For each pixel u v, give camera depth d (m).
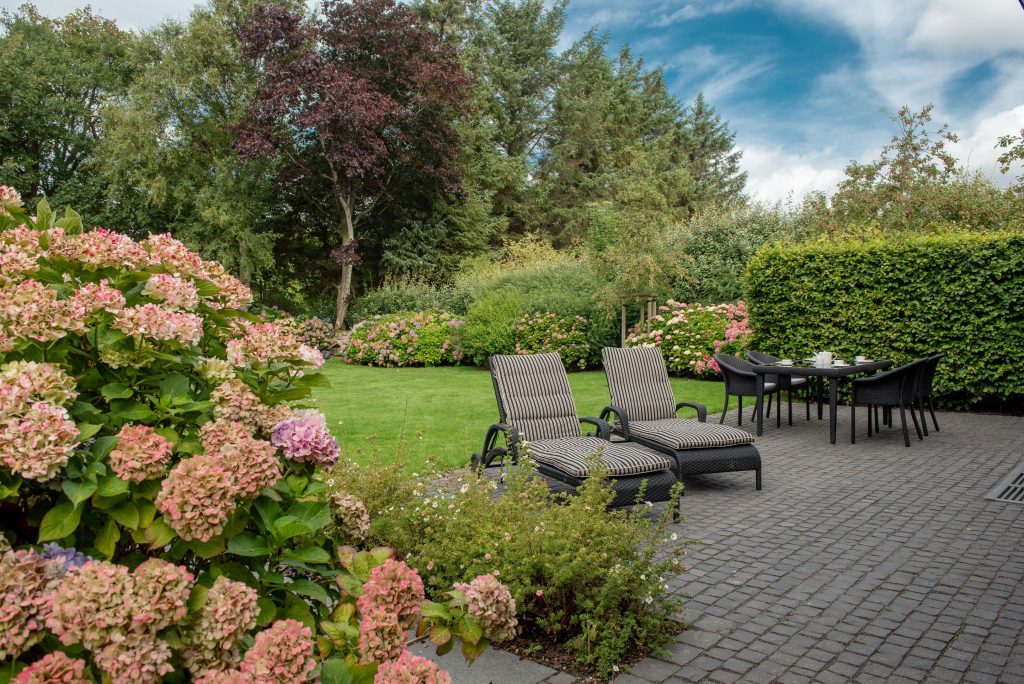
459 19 31.50
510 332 16.19
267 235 24.92
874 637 3.44
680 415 10.35
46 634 1.50
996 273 9.68
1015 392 9.79
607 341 16.25
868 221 15.77
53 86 27.91
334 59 24.19
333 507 2.22
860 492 6.20
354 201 25.44
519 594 3.29
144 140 23.41
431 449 7.59
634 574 3.37
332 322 24.16
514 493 4.09
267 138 22.39
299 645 1.59
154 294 2.05
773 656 3.25
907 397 8.22
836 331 11.14
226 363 2.15
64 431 1.60
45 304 1.79
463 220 28.02
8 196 2.33
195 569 1.87
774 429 9.30
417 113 24.62
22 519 1.76
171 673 1.62
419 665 1.72
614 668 3.11
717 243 17.12
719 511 5.66
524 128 34.25
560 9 34.59
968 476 6.71
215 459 1.70
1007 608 3.76
